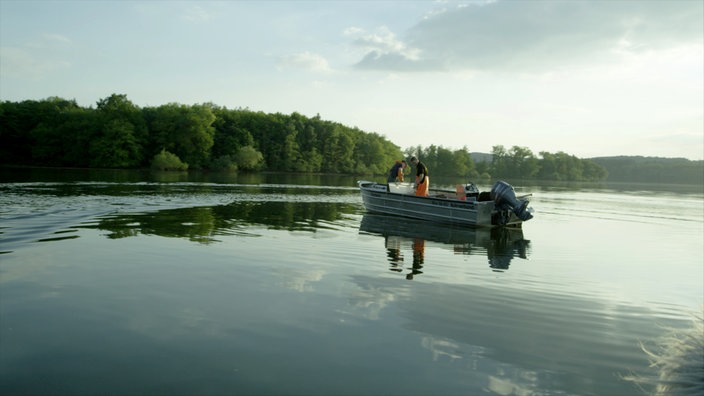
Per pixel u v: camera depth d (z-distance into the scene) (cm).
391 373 348
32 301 481
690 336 200
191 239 880
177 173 5422
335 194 2558
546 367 371
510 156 15225
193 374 332
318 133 10231
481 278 674
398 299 543
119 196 1725
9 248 741
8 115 6931
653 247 1077
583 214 1939
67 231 913
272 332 420
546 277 705
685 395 188
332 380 332
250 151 7562
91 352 363
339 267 699
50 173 3647
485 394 322
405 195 1558
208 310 473
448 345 409
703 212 2241
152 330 413
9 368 332
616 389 336
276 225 1145
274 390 313
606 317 512
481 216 1366
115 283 558
